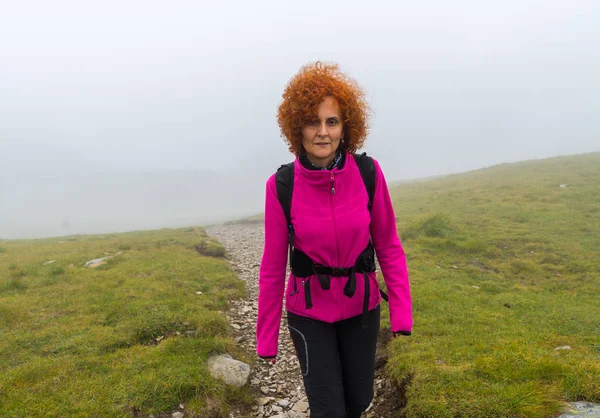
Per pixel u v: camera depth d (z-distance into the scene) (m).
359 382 2.57
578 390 3.58
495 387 3.86
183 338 6.02
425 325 6.03
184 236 21.75
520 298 7.73
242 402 4.74
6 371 5.00
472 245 12.48
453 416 3.63
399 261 2.62
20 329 6.56
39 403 4.23
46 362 5.21
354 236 2.38
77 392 4.46
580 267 10.46
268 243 2.51
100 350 5.68
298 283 2.51
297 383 5.27
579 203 19.16
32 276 10.28
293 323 2.54
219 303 8.16
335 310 2.45
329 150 2.38
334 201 2.38
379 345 5.84
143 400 4.32
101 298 8.05
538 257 11.63
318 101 2.29
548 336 5.45
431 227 14.96
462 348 5.05
